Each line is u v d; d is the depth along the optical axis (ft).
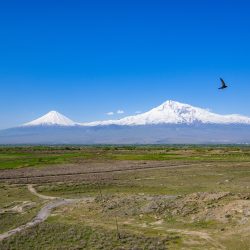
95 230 173.06
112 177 381.40
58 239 163.84
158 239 157.99
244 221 169.07
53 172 424.05
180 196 229.66
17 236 170.71
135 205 214.90
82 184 327.47
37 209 223.30
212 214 183.32
